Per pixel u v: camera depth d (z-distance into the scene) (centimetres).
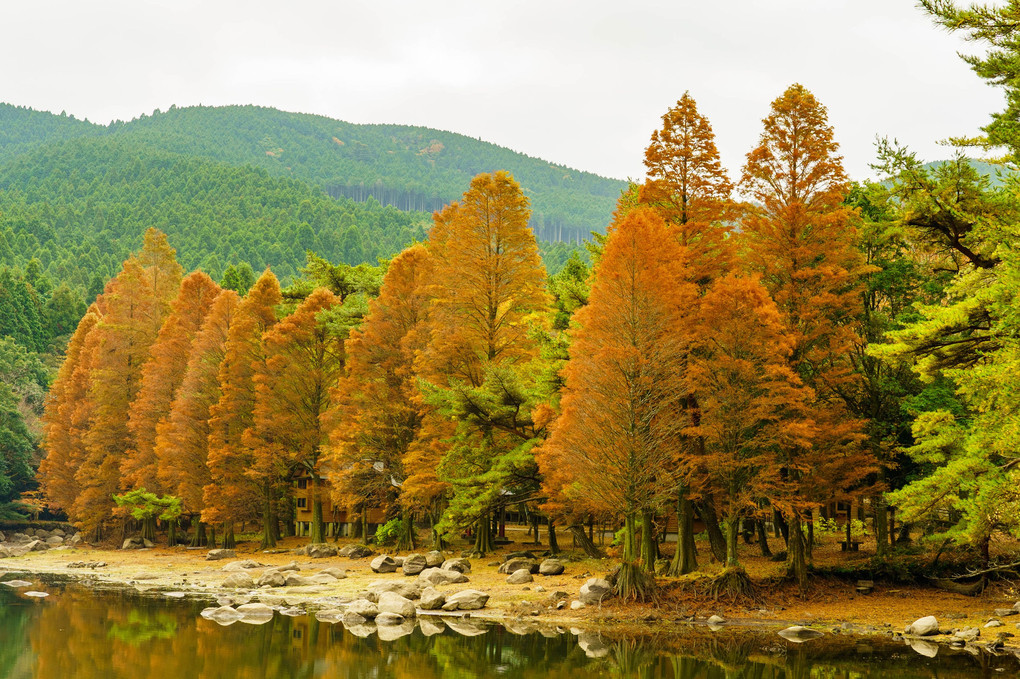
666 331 3831
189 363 7769
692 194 4244
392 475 6056
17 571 6594
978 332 2830
